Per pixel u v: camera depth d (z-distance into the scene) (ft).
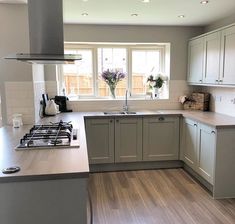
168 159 13.75
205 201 10.07
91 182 12.03
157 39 14.80
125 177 12.66
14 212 5.32
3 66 10.07
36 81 11.11
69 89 15.53
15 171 5.28
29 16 7.55
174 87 15.35
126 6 10.52
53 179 5.20
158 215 9.02
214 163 10.18
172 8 10.86
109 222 8.59
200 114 12.96
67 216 5.47
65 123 10.05
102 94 15.78
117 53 15.58
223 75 11.26
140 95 15.97
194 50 14.12
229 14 11.98
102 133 13.16
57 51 7.71
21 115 10.20
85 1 9.79
